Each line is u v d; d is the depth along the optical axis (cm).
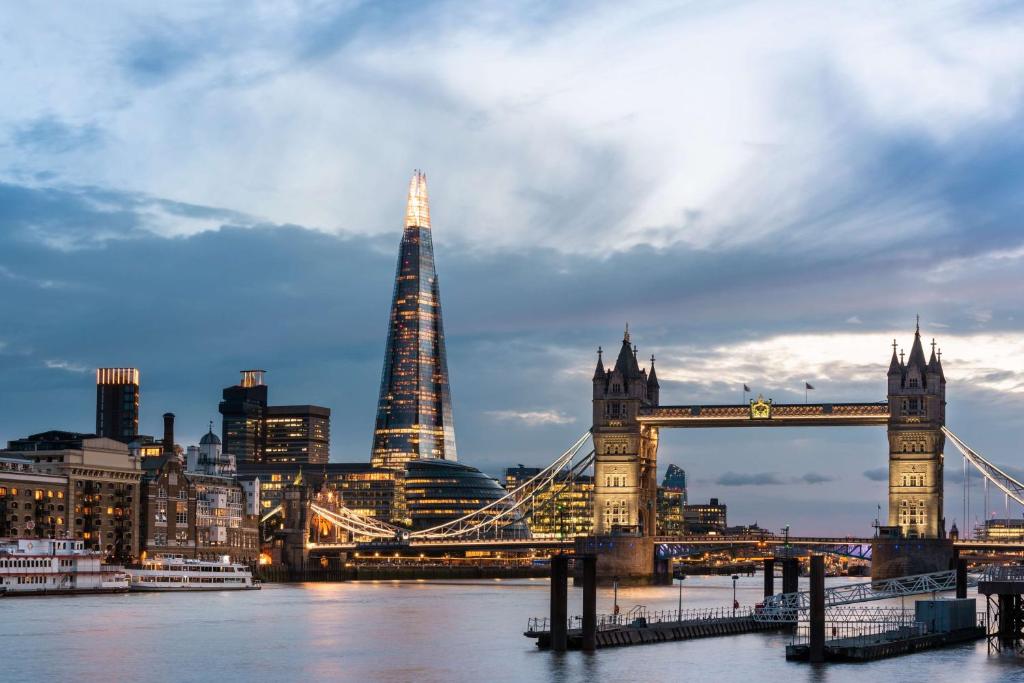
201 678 18700
